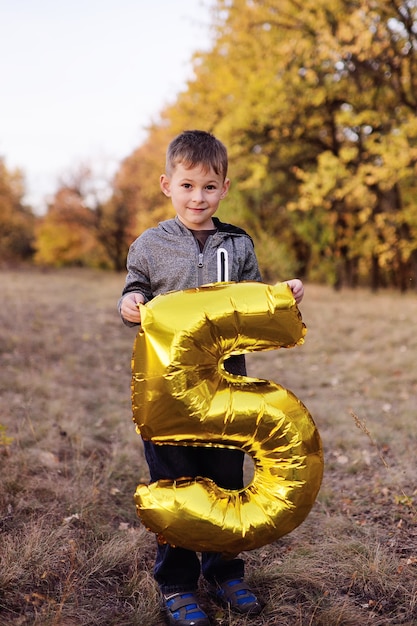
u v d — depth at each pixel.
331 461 3.79
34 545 2.35
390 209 14.59
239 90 13.55
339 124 12.95
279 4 12.37
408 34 10.76
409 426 4.44
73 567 2.26
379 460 3.78
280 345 1.87
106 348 7.54
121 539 2.55
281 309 1.80
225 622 2.00
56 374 5.82
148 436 1.81
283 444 1.81
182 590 2.01
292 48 11.95
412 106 11.57
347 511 3.01
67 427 4.09
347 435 4.24
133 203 29.33
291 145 14.59
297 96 12.87
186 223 1.99
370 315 10.27
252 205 16.22
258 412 1.79
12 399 4.73
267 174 15.05
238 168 14.41
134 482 3.29
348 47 10.76
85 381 5.77
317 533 2.75
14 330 7.90
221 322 1.78
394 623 2.02
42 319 9.13
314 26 11.56
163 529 1.80
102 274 26.62
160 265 1.96
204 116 14.48
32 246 37.59
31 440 3.76
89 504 2.88
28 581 2.16
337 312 10.71
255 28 12.94
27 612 1.99
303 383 6.13
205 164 1.91
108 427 4.38
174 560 1.98
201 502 1.79
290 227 17.81
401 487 3.25
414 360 6.80
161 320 1.75
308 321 9.84
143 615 2.00
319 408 5.02
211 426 1.77
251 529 1.80
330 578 2.33
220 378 1.83
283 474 1.82
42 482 3.08
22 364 6.11
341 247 17.14
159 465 1.91
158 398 1.74
